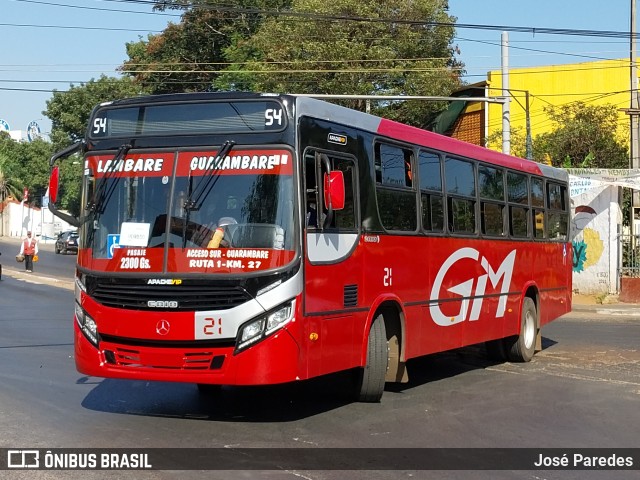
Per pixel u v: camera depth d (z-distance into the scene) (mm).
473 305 11859
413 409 9352
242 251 7695
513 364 13484
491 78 37969
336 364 8430
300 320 7750
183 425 8125
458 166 11641
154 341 7789
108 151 8344
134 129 8305
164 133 8172
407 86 38219
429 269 10562
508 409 9508
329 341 8273
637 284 25250
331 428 8203
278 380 7586
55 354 12672
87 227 8336
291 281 7676
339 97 23047
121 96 54156
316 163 8164
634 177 25281
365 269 9016
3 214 79750
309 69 37812
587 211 26422
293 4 42094
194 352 7680
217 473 6430
